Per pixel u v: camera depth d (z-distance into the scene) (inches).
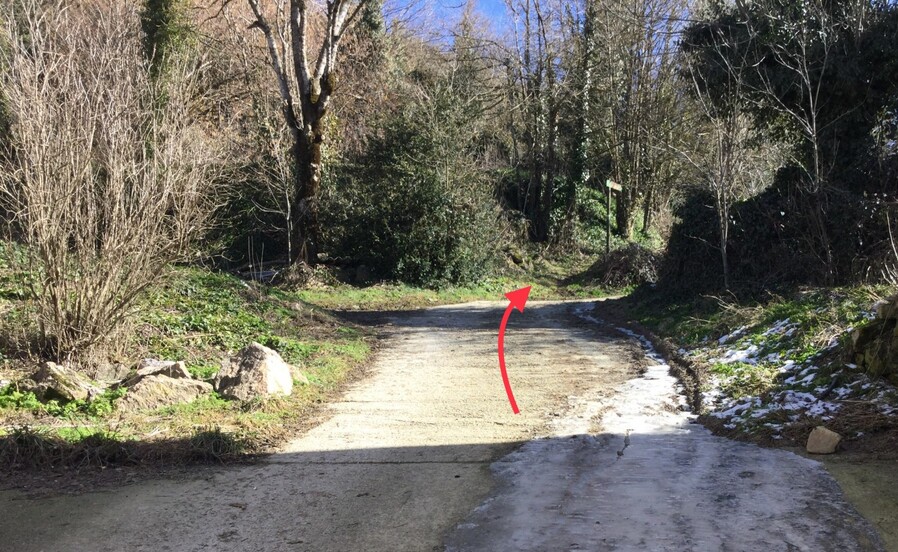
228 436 250.1
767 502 183.6
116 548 166.9
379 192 981.2
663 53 1163.3
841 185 508.1
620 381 368.8
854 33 513.0
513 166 1440.7
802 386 294.2
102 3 704.4
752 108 581.0
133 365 362.0
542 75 1296.8
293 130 888.9
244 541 171.0
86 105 343.6
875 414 245.8
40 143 324.5
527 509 187.0
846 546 155.9
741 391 308.5
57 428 253.6
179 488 209.5
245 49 1053.2
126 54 392.5
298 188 904.3
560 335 565.0
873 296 374.0
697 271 604.7
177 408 293.3
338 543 169.0
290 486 211.6
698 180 963.3
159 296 495.5
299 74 873.5
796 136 576.7
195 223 383.2
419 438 266.1
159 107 423.8
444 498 198.7
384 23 1341.0
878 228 461.4
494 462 232.7
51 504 195.0
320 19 1283.2
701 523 172.2
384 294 896.3
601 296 1009.5
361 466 231.8
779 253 509.7
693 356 409.7
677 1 1118.4
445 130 1007.0
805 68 484.7
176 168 373.1
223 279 622.2
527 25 1298.0
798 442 236.8
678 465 221.1
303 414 307.7
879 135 521.7
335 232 989.8
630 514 180.2
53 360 344.8
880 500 180.1
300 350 449.7
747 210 548.4
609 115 1337.4
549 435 266.2
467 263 1013.2
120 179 348.2
